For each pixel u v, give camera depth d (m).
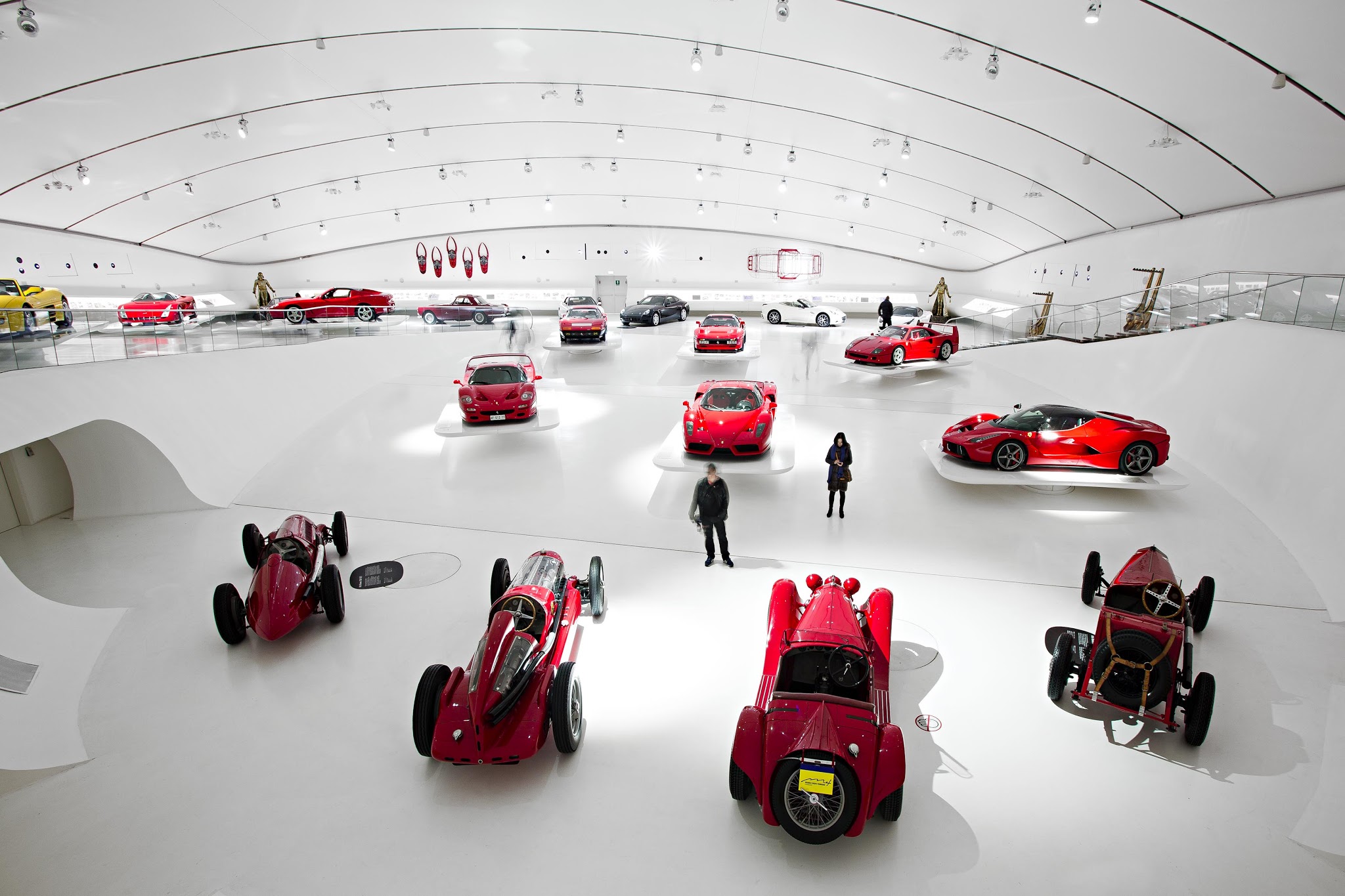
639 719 5.12
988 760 4.62
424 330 18.39
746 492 9.77
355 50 14.12
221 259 28.62
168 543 8.59
